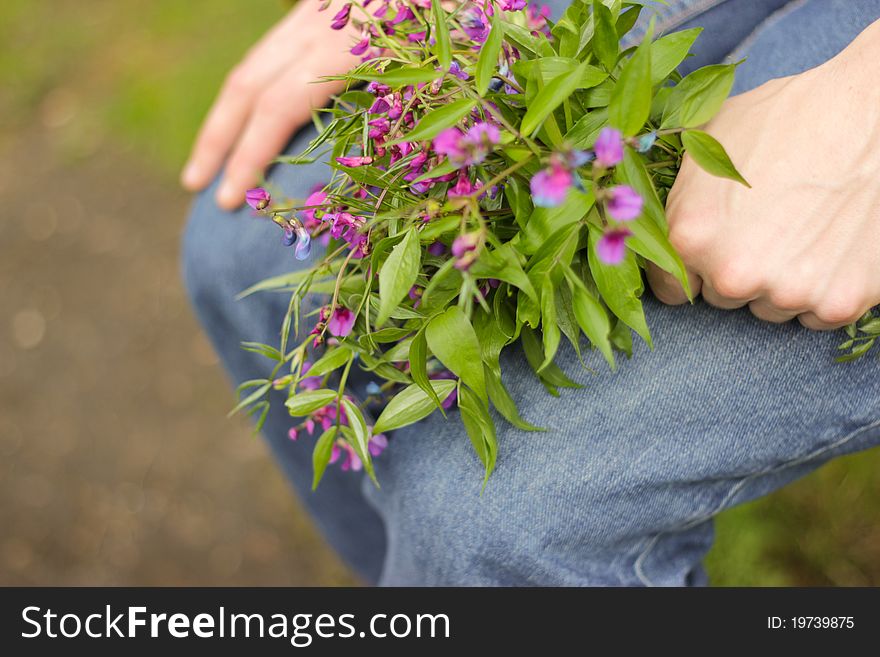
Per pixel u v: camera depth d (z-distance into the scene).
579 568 0.83
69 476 2.02
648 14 0.83
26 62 2.90
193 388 2.14
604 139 0.54
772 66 0.80
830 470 1.55
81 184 2.59
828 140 0.65
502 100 0.67
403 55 0.72
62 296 2.35
